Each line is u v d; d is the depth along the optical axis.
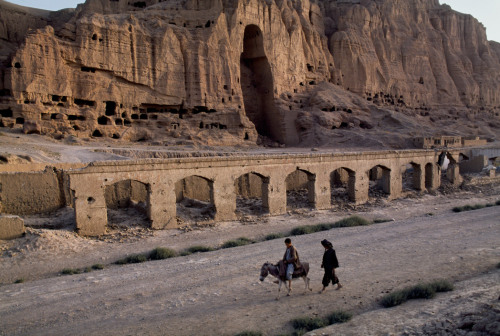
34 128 48.22
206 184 31.20
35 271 17.75
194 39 64.88
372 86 92.56
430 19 115.44
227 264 17.58
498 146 66.56
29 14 78.75
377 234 22.47
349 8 96.25
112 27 56.78
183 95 62.62
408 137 66.50
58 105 52.88
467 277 14.20
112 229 23.72
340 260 17.42
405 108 97.44
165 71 61.06
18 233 20.64
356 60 90.94
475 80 116.44
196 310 12.65
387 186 37.06
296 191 36.34
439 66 108.12
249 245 21.34
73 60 53.97
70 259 19.33
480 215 27.77
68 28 55.16
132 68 58.34
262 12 73.38
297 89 79.00
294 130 74.06
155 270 17.22
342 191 36.94
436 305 11.17
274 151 59.91
